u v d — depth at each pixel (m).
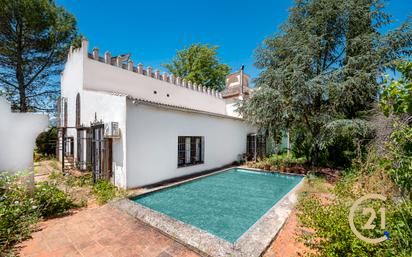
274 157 15.29
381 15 9.88
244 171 12.19
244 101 13.23
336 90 9.05
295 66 9.77
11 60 16.19
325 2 10.20
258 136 14.42
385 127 5.92
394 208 3.30
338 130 9.02
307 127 11.49
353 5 9.52
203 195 7.60
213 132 12.30
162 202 6.79
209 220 5.47
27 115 5.40
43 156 16.19
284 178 10.59
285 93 10.47
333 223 3.30
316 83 9.37
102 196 6.32
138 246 3.60
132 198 6.68
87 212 5.15
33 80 18.23
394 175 3.12
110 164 8.02
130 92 11.81
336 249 2.77
